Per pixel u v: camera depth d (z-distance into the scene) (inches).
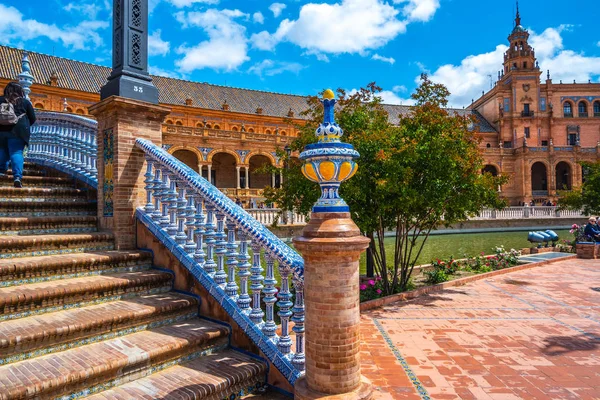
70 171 275.7
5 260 167.6
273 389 140.7
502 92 2691.9
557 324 255.9
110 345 136.8
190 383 126.8
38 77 1603.1
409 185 325.7
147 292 179.0
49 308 147.8
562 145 2642.7
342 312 112.2
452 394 158.7
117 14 229.6
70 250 195.5
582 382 169.2
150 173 212.7
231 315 158.9
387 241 939.3
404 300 328.8
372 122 351.9
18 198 224.1
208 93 2176.4
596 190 787.4
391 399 154.9
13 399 101.5
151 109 225.0
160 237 195.9
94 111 226.4
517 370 182.7
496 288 375.9
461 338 229.5
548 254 612.7
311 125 371.9
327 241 109.3
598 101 2721.5
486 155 2459.4
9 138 239.3
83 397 116.0
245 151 1825.8
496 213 1416.1
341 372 111.9
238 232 159.8
